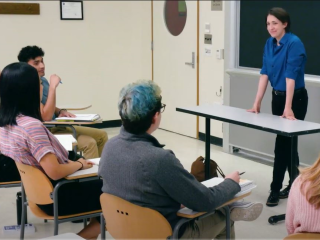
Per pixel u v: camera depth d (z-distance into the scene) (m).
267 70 3.79
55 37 6.37
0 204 3.99
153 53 6.68
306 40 4.51
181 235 2.21
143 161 2.03
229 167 4.95
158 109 2.10
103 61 6.74
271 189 3.90
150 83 2.13
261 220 3.62
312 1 4.39
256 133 5.09
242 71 5.14
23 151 2.64
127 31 6.83
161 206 2.11
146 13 6.71
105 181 2.19
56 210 2.62
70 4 6.38
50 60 6.39
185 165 5.05
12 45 6.09
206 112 3.61
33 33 6.21
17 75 2.63
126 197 2.11
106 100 6.86
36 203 2.76
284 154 3.77
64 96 6.56
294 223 1.88
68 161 2.71
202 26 5.74
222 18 5.41
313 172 1.82
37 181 2.66
